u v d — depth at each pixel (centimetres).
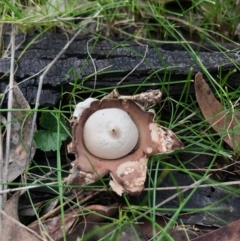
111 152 13
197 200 14
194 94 16
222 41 18
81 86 15
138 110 14
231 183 14
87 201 14
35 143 15
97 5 18
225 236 13
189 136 15
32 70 16
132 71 16
